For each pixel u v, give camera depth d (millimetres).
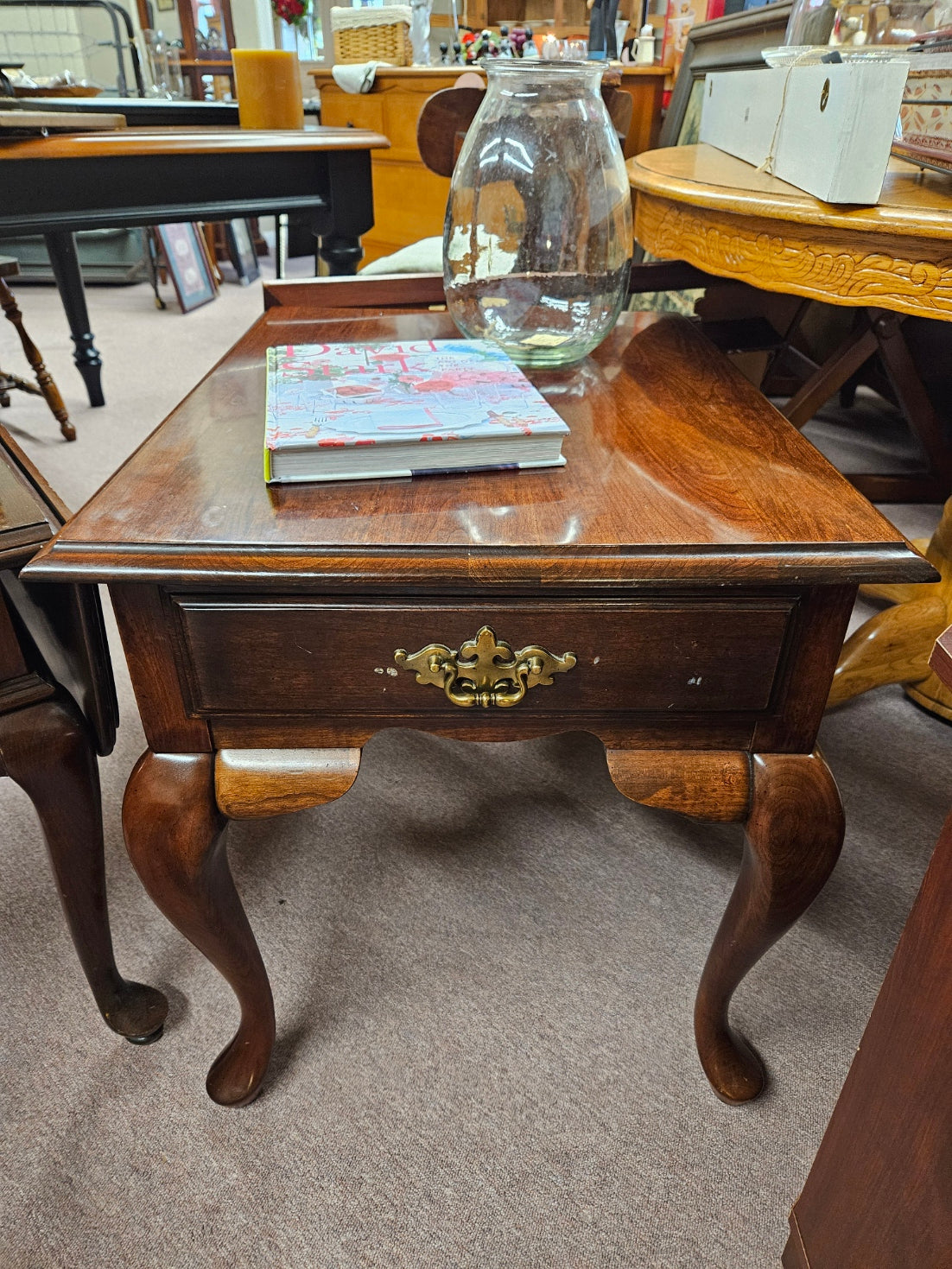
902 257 637
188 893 597
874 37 845
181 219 1367
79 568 486
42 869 981
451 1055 787
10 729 584
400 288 1093
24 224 1244
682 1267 643
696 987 852
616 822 1060
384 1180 694
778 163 809
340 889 957
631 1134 727
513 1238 659
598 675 547
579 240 796
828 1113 745
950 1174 441
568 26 2730
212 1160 707
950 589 1181
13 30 4121
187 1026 810
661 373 825
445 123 1300
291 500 550
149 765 579
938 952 430
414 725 575
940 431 1646
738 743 586
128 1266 643
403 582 493
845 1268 549
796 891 598
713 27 1853
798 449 646
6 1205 676
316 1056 785
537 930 911
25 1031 805
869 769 1150
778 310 1679
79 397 2496
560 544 499
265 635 527
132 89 4102
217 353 2930
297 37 4031
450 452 581
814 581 497
